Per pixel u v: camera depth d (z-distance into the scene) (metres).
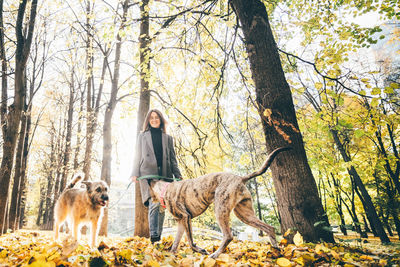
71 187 5.39
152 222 3.97
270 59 4.43
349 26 6.63
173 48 6.09
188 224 3.12
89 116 12.76
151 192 3.70
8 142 7.38
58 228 5.08
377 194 15.08
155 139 4.23
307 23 6.25
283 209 4.01
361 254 3.21
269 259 2.70
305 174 3.98
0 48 8.96
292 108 4.29
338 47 6.39
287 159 4.03
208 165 6.66
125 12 7.66
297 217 3.83
